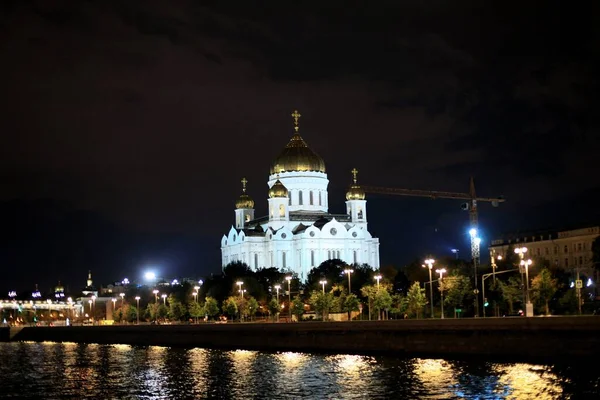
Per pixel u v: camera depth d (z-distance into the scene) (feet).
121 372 518.78
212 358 589.32
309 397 376.89
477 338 470.80
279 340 648.38
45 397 418.31
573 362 414.21
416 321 515.09
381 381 406.82
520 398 336.08
